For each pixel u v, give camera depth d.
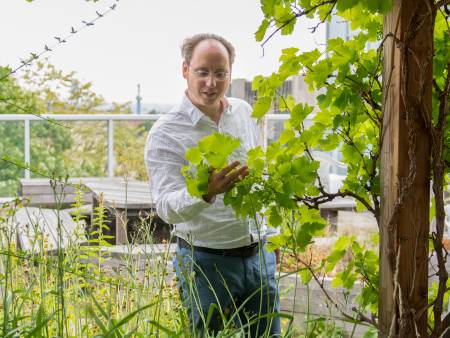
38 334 2.23
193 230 3.09
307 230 2.46
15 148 7.71
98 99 12.78
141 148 8.26
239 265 3.12
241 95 9.15
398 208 2.00
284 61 2.31
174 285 3.13
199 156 2.25
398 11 1.95
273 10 2.08
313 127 2.36
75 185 2.57
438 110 2.17
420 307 2.04
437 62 2.21
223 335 2.37
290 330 2.39
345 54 2.26
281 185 2.31
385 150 2.05
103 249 4.02
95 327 2.81
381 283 2.10
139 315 2.77
